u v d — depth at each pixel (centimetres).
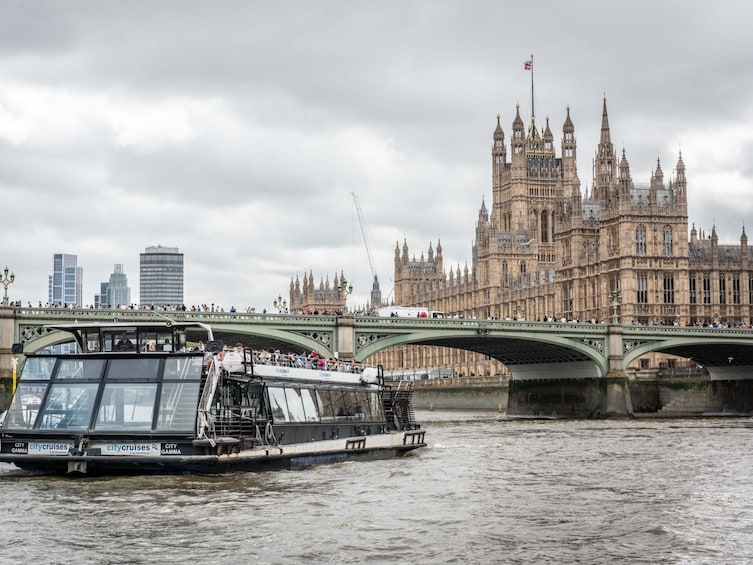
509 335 13862
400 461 6956
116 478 5478
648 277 19288
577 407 15662
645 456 7562
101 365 5559
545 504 5034
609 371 14788
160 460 5331
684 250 19425
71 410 5522
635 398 16875
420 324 13150
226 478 5531
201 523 4375
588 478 6094
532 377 16975
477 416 17462
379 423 7181
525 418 16000
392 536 4200
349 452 6669
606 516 4709
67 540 4047
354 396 6950
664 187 19662
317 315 12412
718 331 15012
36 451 5462
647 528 4412
